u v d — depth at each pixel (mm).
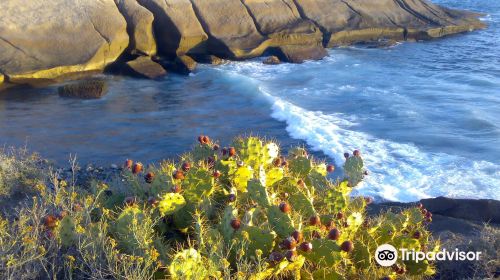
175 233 5422
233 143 6652
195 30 32781
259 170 5887
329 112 23109
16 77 26875
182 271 4258
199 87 27828
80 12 30266
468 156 17531
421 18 42781
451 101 24438
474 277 6168
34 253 4801
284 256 4605
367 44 38938
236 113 23281
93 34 29922
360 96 25531
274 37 35094
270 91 26844
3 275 4570
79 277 4660
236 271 4789
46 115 22812
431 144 18797
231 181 5875
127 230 4805
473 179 15656
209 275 4473
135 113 23281
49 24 29266
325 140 19219
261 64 32938
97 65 29750
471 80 28688
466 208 10672
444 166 16656
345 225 5555
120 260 4551
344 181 6512
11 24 28562
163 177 5676
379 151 18078
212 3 34344
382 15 40906
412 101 24516
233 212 4938
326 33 37656
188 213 5348
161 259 4805
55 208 5910
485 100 24797
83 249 4820
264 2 36344
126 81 29109
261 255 4750
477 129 20422
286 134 20469
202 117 22719
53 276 4633
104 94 26125
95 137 20062
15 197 9398
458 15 45312
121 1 31562
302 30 36531
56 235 4926
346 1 40219
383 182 15359
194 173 5406
